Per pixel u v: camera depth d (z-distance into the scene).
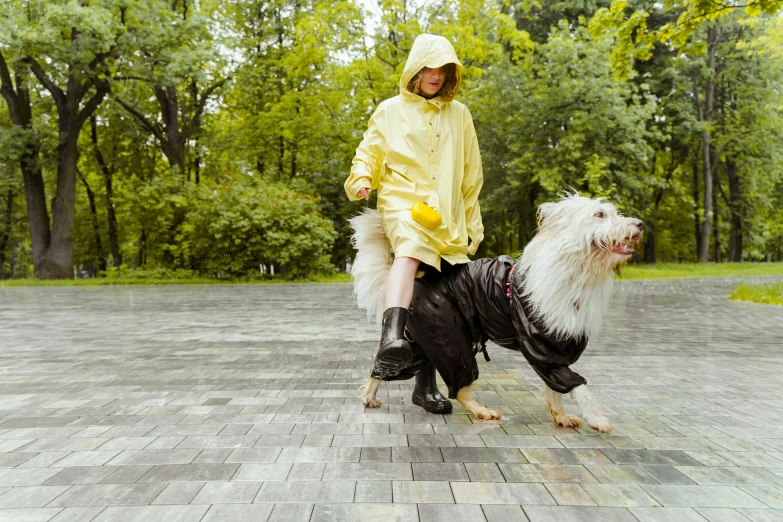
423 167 3.51
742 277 22.61
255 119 26.64
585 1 27.00
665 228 35.53
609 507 2.38
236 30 26.25
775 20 20.53
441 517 2.28
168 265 22.06
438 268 3.40
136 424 3.65
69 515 2.31
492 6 20.58
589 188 21.92
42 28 17.84
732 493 2.53
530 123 24.72
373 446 3.18
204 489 2.56
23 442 3.28
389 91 23.03
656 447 3.18
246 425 3.61
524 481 2.66
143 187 21.97
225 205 21.19
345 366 5.64
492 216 29.09
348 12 21.36
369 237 3.63
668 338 7.52
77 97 21.83
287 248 21.12
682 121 27.81
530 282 3.18
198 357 6.14
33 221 22.41
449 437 3.35
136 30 20.27
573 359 3.28
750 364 5.76
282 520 2.25
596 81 22.88
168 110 24.36
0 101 26.80
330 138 28.16
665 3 10.80
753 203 33.91
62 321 9.55
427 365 3.89
